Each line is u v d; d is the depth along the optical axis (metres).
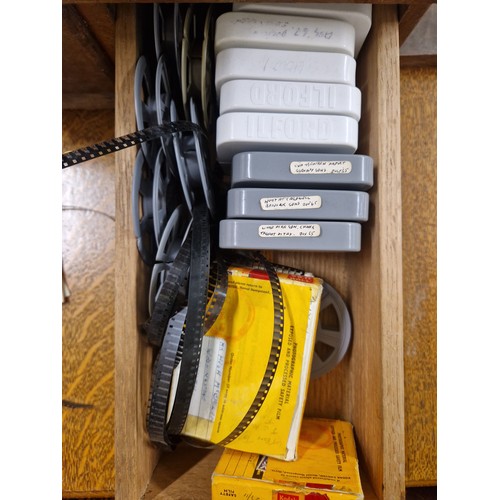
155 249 0.57
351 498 0.46
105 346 0.71
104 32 0.54
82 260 0.72
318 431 0.61
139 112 0.50
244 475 0.49
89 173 0.72
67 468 0.71
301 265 0.67
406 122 0.70
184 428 0.53
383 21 0.50
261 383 0.52
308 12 0.50
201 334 0.48
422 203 0.70
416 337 0.70
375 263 0.51
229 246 0.49
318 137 0.49
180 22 0.56
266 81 0.49
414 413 0.70
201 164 0.52
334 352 0.64
